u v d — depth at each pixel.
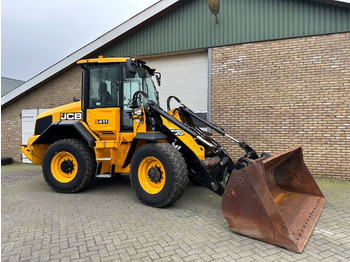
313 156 6.56
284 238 2.94
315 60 6.51
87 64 5.35
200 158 4.46
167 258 2.77
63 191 5.24
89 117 5.26
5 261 2.72
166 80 8.30
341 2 6.12
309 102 6.57
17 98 9.89
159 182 4.32
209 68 7.53
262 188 3.07
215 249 2.94
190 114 5.20
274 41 6.88
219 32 7.39
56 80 9.48
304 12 6.59
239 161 3.86
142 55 8.26
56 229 3.50
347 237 3.27
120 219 3.84
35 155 5.87
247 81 7.14
